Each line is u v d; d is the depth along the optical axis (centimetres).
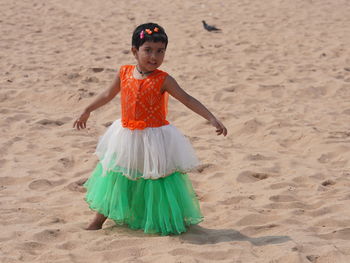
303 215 614
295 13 2122
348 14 2112
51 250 506
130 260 478
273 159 820
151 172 526
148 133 530
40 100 1128
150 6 2262
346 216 602
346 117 1067
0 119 982
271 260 482
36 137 907
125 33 1830
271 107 1123
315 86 1263
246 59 1530
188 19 2038
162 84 533
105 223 577
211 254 496
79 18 2016
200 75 1362
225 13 2139
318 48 1645
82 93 1148
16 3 2183
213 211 626
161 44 525
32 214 602
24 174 732
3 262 478
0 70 1344
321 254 497
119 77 550
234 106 1124
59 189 687
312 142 898
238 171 754
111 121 1018
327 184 730
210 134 959
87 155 814
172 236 536
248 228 568
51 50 1586
